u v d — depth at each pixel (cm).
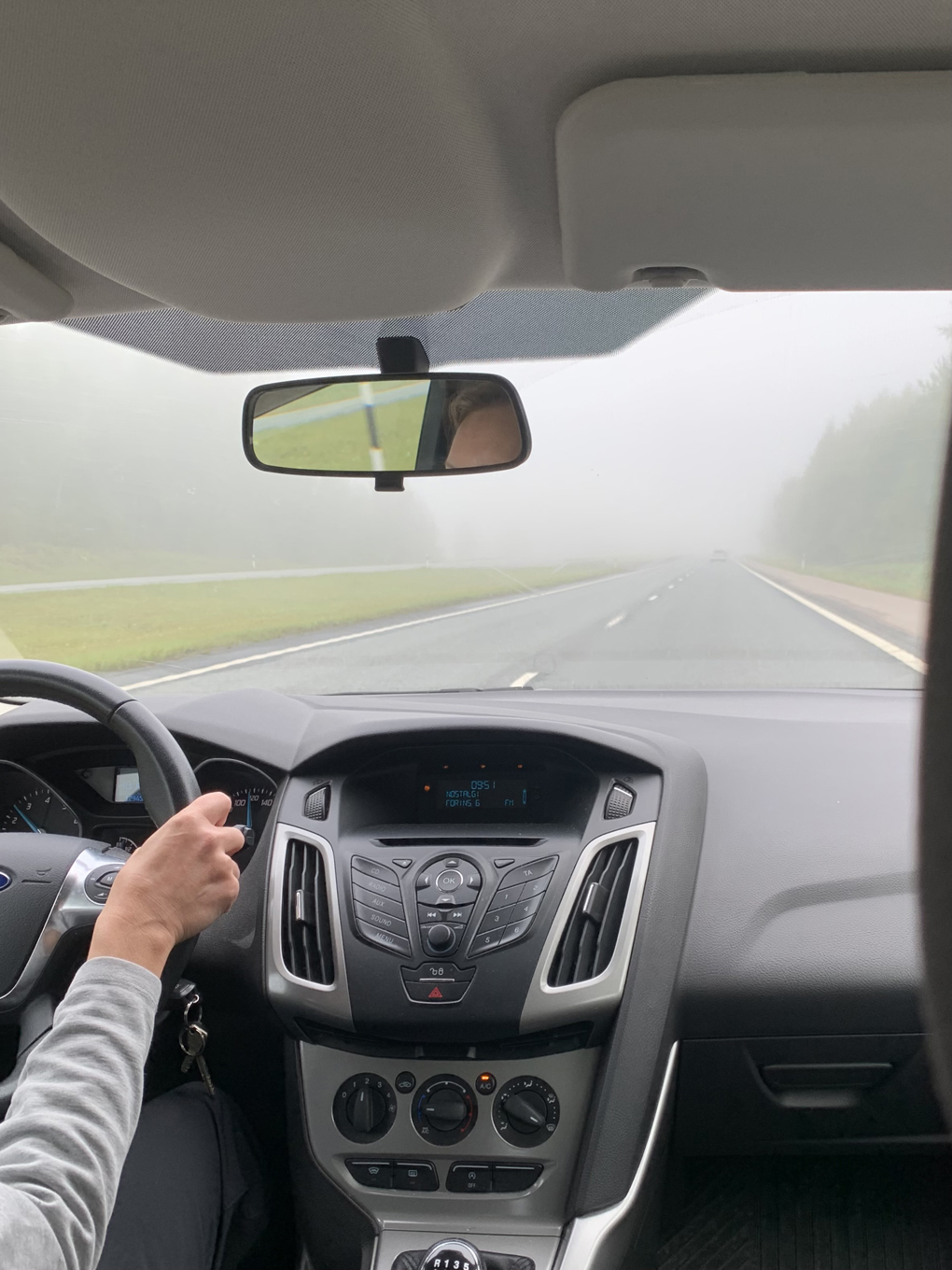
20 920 190
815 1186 288
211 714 292
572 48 153
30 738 284
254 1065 259
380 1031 229
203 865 130
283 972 239
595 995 226
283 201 186
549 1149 222
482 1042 228
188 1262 201
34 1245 92
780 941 239
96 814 285
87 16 137
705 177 175
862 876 245
